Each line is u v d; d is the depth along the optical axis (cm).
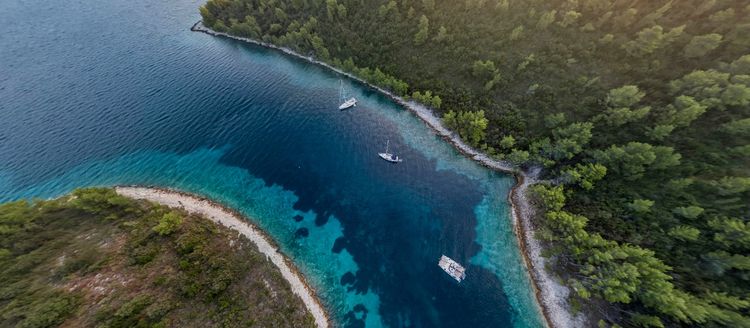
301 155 9388
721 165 6159
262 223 7556
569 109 8062
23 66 12512
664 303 4950
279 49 13638
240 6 14300
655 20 7794
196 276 5744
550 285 6288
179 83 11906
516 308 6200
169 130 9969
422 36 10331
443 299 6431
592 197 6944
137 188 8250
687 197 6119
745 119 6038
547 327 5906
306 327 5697
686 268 5559
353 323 6078
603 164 7062
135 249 6038
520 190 7894
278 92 11531
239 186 8450
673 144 6669
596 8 8500
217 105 10956
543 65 8731
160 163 8956
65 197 7038
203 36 14862
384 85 10856
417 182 8562
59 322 4891
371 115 10469
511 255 6912
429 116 9944
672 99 6988
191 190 8256
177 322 5122
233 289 5797
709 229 5775
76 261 5703
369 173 8888
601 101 7669
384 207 8088
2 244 5831
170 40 14550
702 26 7231
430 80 10081
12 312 4903
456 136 9300
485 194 8100
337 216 7900
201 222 7094
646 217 6269
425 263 7000
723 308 4997
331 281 6638
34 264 5731
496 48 9506
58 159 8931
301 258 6944
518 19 9462
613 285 5341
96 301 5247
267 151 9475
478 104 9219
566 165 7600
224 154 9331
